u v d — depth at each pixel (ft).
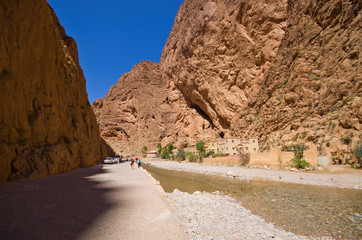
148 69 399.24
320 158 92.07
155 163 209.15
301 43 139.03
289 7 160.45
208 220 24.67
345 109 96.48
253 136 165.17
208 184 66.64
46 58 65.62
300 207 35.94
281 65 154.40
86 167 90.79
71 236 14.10
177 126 307.78
